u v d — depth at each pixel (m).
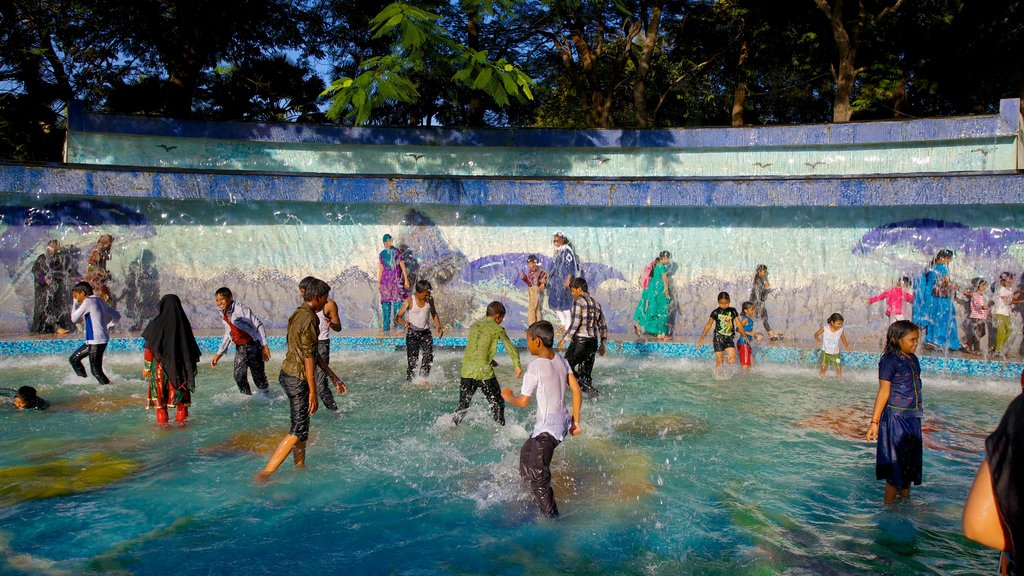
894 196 12.44
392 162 15.82
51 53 17.67
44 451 6.30
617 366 11.27
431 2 12.11
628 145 15.82
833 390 9.50
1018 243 12.53
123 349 11.56
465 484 5.65
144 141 14.88
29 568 4.15
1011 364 10.64
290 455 6.32
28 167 11.82
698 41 23.08
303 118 22.55
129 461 6.07
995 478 2.04
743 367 10.90
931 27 19.30
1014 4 17.50
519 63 22.80
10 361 10.58
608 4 18.62
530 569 4.26
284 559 4.34
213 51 19.27
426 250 14.32
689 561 4.39
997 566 4.35
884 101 19.98
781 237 13.80
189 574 4.13
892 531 4.86
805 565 4.35
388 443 6.72
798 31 20.45
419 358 9.80
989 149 14.12
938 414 8.38
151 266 13.28
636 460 6.32
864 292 13.42
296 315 5.88
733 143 15.50
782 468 6.18
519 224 14.37
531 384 5.21
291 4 19.80
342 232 14.12
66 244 12.75
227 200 13.18
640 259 14.25
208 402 8.25
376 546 4.54
